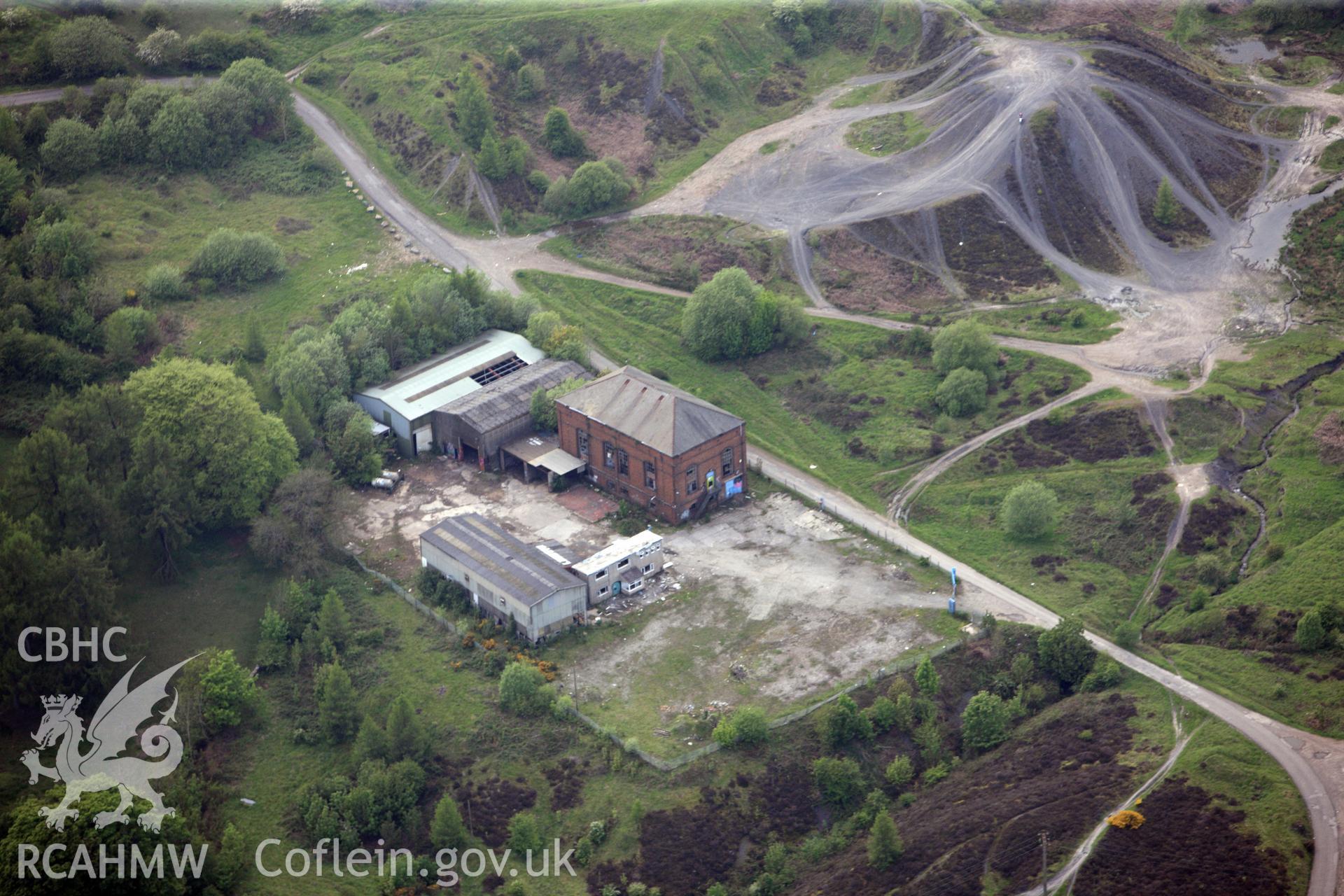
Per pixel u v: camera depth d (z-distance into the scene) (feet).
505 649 442.09
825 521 508.94
